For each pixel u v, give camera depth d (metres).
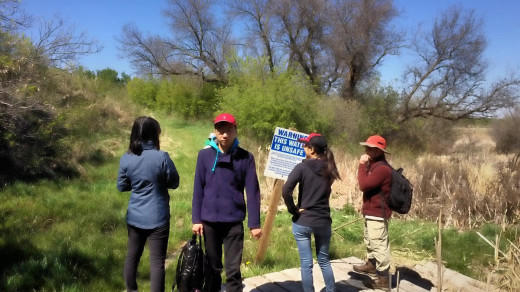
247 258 5.38
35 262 4.61
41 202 7.07
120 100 19.36
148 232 3.38
